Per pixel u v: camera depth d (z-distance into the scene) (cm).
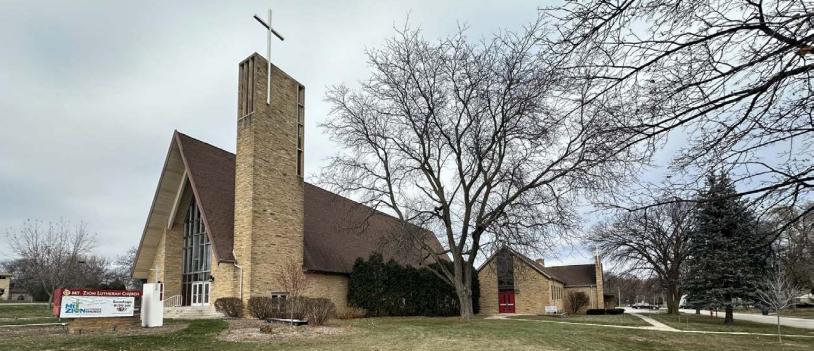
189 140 2923
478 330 2064
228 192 2938
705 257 2998
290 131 2894
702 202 658
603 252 4134
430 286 3462
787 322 3594
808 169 579
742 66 563
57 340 1428
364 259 3559
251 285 2452
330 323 2208
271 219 2644
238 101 2738
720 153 632
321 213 3653
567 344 1748
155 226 2956
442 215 2827
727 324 3064
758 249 679
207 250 2830
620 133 646
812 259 2694
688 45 576
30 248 3934
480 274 4797
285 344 1516
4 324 2072
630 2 566
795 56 538
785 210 643
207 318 2312
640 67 607
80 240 4184
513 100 2228
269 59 2764
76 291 1698
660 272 3825
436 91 2569
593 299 5972
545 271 5044
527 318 3569
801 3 530
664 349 1792
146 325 1836
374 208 2822
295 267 2339
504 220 2508
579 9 589
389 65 2606
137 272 3028
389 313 3166
